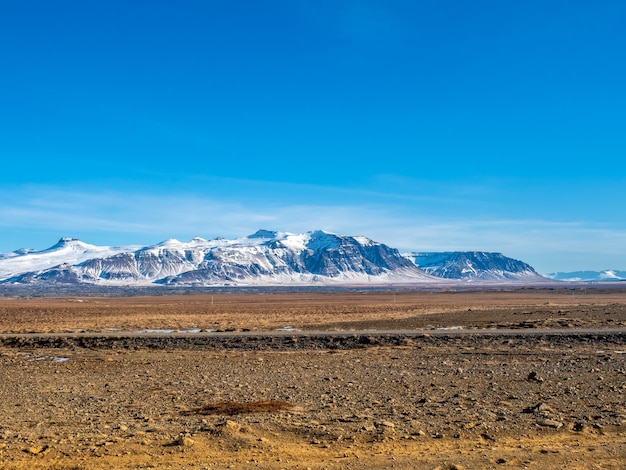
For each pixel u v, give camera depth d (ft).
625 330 138.72
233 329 168.04
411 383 73.20
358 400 61.82
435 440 44.21
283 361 99.09
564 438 44.57
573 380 73.72
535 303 337.11
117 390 71.20
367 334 134.00
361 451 41.06
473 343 123.03
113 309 318.04
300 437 44.88
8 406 60.75
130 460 38.86
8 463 38.01
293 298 535.19
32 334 149.48
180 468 37.09
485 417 51.85
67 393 69.36
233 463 38.17
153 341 129.80
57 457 39.58
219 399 63.26
